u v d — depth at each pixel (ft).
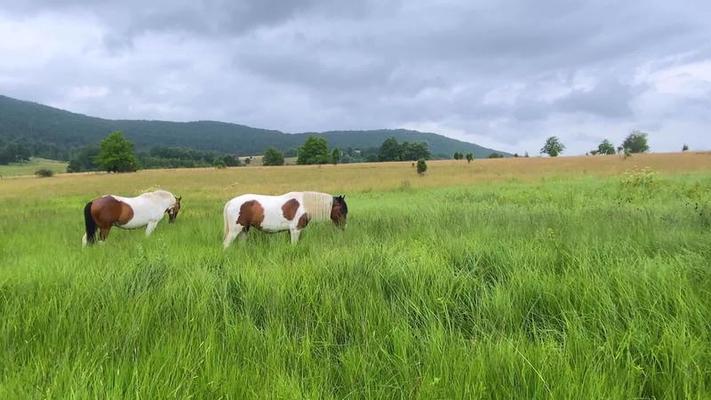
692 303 12.01
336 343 12.26
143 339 11.93
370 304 13.62
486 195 65.36
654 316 11.85
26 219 45.75
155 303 14.21
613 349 10.37
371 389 9.42
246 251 24.23
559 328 12.33
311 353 11.37
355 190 98.07
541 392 8.66
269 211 28.07
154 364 10.05
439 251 19.29
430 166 234.58
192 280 16.05
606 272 14.85
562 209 39.17
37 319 13.01
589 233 21.85
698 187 49.14
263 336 12.14
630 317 12.04
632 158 217.36
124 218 32.07
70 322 12.91
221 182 166.61
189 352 10.63
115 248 27.12
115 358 10.91
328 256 19.02
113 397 8.43
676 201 42.01
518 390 8.97
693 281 13.84
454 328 12.64
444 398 8.64
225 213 28.40
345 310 13.55
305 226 29.27
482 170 185.78
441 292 14.43
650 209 33.60
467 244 20.08
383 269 16.69
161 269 18.30
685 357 9.68
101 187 145.79
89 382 9.38
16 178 264.93
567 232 23.32
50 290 15.28
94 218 31.09
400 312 13.32
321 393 9.12
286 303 14.49
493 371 9.55
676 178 84.58
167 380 9.07
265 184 138.92
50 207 69.15
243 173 235.40
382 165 285.84
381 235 27.22
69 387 8.96
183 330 12.26
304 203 28.89
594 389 8.52
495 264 17.03
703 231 22.63
